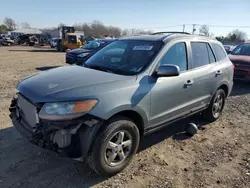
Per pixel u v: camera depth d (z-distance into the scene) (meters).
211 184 3.20
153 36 4.30
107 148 3.09
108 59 4.07
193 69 4.34
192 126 4.59
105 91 3.01
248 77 8.61
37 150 3.80
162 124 3.85
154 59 3.66
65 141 2.83
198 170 3.49
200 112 5.00
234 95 7.77
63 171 3.33
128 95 3.18
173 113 3.98
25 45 46.56
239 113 6.02
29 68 13.31
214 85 4.89
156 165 3.57
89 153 2.97
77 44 30.91
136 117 3.46
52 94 2.88
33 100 2.91
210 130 4.92
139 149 4.01
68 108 2.78
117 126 3.10
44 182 3.09
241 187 3.16
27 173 3.25
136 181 3.19
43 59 19.42
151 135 4.55
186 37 4.37
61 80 3.21
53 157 3.63
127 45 4.18
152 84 3.50
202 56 4.67
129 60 3.82
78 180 3.15
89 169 3.39
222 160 3.79
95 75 3.38
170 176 3.33
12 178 3.14
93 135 2.92
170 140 4.39
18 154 3.69
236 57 9.12
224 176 3.38
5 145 3.93
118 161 3.29
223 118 5.63
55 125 2.77
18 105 3.40
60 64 15.94
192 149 4.10
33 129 3.01
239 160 3.82
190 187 3.12
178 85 3.92
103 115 2.91
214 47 5.09
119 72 3.59
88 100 2.85
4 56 21.23
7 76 10.18
